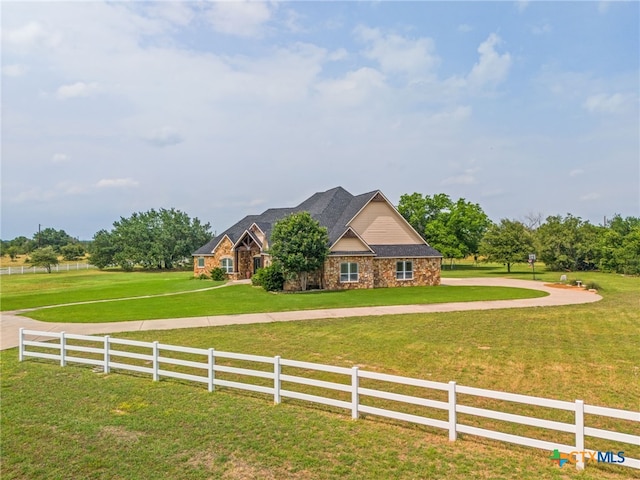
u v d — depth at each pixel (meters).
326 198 44.97
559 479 6.82
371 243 39.06
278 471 7.35
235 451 8.10
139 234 76.88
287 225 34.19
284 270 33.88
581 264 62.41
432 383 8.48
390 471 7.19
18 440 8.80
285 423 9.29
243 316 22.69
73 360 13.95
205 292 34.69
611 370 12.64
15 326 20.81
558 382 11.68
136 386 11.99
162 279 51.91
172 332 18.69
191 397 11.05
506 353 14.58
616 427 8.99
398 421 9.41
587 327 18.92
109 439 8.76
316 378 12.62
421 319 21.09
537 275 53.25
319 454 7.87
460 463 7.41
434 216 69.50
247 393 11.44
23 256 116.31
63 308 26.48
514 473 7.04
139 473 7.46
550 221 68.50
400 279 38.75
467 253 68.44
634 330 18.27
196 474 7.36
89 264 82.12
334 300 28.70
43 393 11.49
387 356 14.41
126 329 19.45
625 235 64.19
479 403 10.39
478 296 30.39
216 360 14.66
